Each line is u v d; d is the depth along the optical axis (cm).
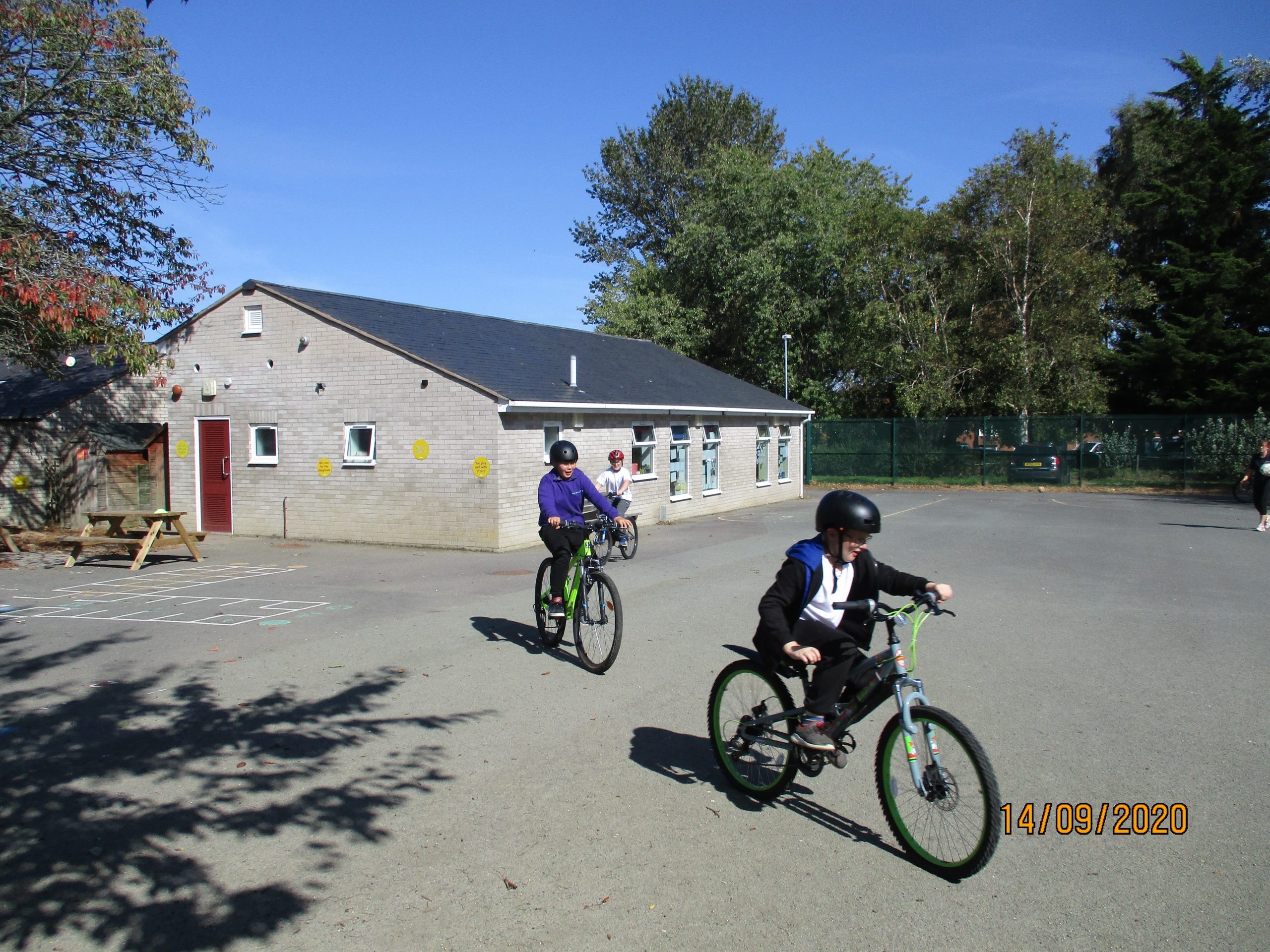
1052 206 3366
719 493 2317
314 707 620
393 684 676
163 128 1493
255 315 1712
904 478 3419
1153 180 3834
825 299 3716
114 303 1388
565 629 812
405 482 1564
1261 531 1797
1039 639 823
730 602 1009
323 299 1741
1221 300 3453
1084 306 3378
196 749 536
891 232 3916
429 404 1536
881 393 3953
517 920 347
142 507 1831
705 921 346
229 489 1755
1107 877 379
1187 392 3500
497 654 768
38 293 1248
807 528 1884
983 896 364
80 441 1842
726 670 482
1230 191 3509
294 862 396
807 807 456
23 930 340
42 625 893
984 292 3588
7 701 634
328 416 1639
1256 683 672
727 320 3869
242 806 455
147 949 327
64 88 1409
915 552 1477
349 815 444
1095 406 3347
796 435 2883
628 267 4903
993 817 361
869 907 356
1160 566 1300
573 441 1691
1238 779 484
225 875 383
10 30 1345
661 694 649
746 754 471
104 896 365
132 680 686
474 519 1504
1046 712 603
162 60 1491
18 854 403
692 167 4953
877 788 431
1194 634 844
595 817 443
